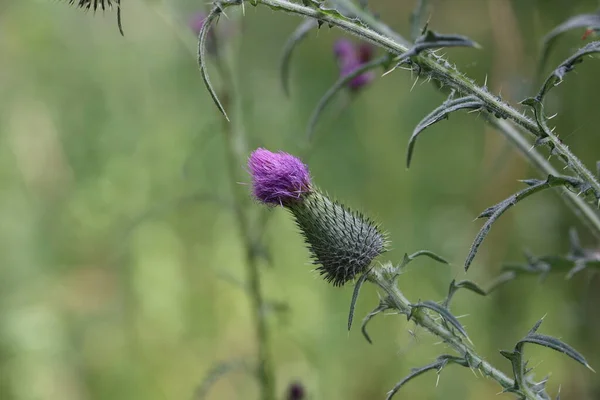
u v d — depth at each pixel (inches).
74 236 285.4
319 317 228.4
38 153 303.1
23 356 238.7
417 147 276.1
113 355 249.6
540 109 84.5
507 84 200.5
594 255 128.8
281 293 235.6
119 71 323.0
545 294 213.2
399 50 90.5
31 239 281.9
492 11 204.2
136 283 259.8
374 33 91.6
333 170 282.8
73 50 331.3
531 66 202.1
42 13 330.6
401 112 286.5
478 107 88.6
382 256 107.5
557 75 82.1
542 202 212.4
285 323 175.0
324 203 110.2
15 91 316.8
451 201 258.8
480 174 234.1
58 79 324.8
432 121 86.1
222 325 246.7
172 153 283.6
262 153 115.1
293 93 296.4
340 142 286.0
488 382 208.1
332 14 91.0
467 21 259.1
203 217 263.4
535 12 195.0
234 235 255.8
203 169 268.7
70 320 260.1
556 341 82.9
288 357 226.7
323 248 106.0
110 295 274.8
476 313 221.5
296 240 243.4
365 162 277.4
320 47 326.3
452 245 242.1
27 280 269.0
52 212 290.8
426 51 89.7
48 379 238.2
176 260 259.6
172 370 242.2
